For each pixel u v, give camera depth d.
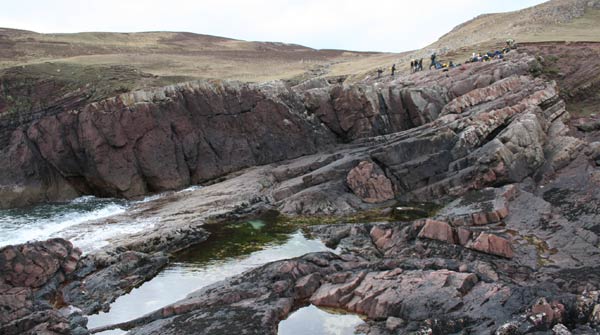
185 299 16.22
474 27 80.31
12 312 14.82
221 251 21.11
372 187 26.80
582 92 39.22
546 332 12.40
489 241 18.17
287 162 35.16
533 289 14.25
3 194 30.56
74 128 31.50
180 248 21.55
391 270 16.67
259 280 16.95
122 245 20.52
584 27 59.41
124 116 31.61
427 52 64.19
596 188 22.05
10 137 36.16
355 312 15.31
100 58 67.94
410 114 39.41
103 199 31.47
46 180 31.78
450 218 21.45
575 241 18.41
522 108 31.00
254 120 36.12
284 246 21.42
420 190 26.56
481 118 29.77
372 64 74.56
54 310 15.34
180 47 99.50
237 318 14.30
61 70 50.62
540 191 24.05
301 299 16.22
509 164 25.66
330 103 38.97
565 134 29.53
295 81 63.88
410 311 14.45
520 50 47.59
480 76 39.62
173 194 30.97
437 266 16.59
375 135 38.69
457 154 28.11
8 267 16.19
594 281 15.30
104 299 16.78
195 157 33.81
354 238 21.55
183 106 33.88
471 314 13.73
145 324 14.95
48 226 25.05
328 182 27.69
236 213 25.61
